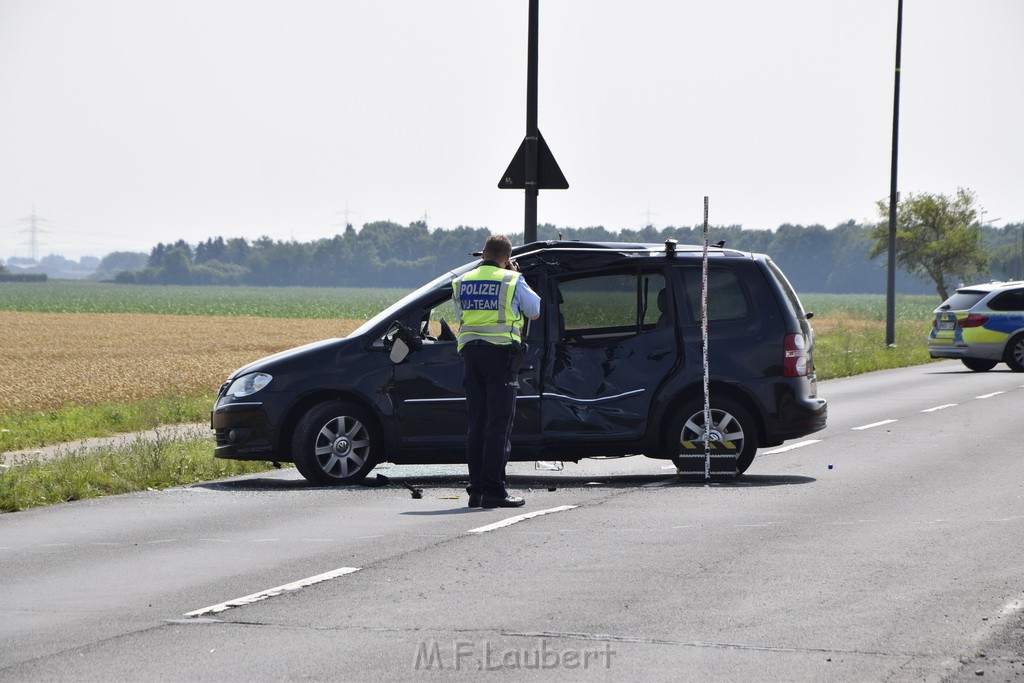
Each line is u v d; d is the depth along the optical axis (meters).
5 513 40.62
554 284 44.47
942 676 21.31
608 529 35.44
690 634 24.09
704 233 43.22
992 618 25.14
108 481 45.59
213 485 46.81
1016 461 50.34
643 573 29.58
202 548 33.53
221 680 21.42
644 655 22.67
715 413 45.06
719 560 30.98
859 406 76.38
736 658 22.45
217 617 25.83
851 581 28.56
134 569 30.86
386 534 35.00
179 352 168.00
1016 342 108.00
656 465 51.16
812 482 44.75
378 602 26.97
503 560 31.20
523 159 57.53
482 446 39.75
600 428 44.25
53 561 32.03
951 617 25.27
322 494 43.22
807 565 30.34
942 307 112.06
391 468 51.03
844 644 23.33
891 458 51.59
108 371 125.19
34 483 44.47
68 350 173.62
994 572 29.45
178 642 23.92
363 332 45.16
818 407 45.56
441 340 44.81
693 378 44.53
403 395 44.41
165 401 84.06
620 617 25.47
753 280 45.44
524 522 36.72
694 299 45.06
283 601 27.17
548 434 44.03
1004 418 68.38
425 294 44.94
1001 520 36.59
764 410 44.94
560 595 27.45
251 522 37.66
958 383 96.19
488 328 39.28
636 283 44.88
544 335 44.25
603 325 44.59
